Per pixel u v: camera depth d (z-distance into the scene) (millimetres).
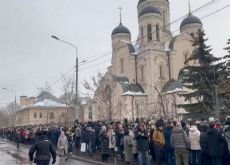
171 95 54250
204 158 13867
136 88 60219
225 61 31734
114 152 19906
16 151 32750
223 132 12688
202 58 32219
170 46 62969
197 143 14023
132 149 17312
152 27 61812
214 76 30281
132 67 63562
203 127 14516
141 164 15453
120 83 59125
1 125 120562
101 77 59312
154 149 16750
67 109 66188
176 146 13734
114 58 68250
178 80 56719
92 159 21500
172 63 61750
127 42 66125
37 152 12148
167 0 68562
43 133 12547
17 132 43812
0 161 23469
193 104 31953
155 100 57500
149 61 60719
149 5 64812
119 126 19734
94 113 62219
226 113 27219
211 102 29484
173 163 15641
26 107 93812
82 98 77375
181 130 13703
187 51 63469
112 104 58594
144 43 62188
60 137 23547
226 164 13414
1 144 45406
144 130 15703
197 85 31281
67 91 73250
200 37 32781
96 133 23531
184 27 66250
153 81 59812
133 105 57750
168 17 68000
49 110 84875
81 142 25078
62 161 22422
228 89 28500
